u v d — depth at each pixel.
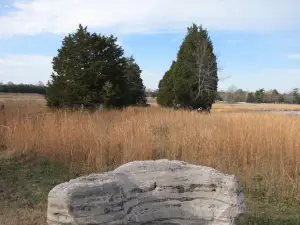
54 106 17.50
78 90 17.59
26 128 10.13
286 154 8.46
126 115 14.73
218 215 4.39
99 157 8.82
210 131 10.55
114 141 9.35
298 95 80.88
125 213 4.12
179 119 14.34
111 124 11.30
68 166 8.80
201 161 8.59
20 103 15.86
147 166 4.65
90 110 16.88
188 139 9.72
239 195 4.50
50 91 17.77
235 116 14.70
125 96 19.59
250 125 10.69
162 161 4.80
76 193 3.77
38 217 5.83
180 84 26.34
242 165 8.65
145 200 4.40
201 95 26.55
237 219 4.39
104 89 17.95
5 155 9.43
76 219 3.69
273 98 80.88
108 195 3.99
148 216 4.34
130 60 28.39
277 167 8.09
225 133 9.91
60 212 3.74
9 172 8.38
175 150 9.41
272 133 9.67
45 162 9.09
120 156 9.05
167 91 27.48
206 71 26.70
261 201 6.78
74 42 18.47
